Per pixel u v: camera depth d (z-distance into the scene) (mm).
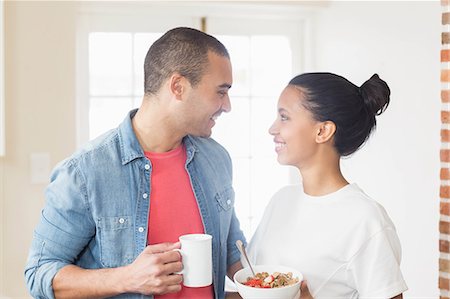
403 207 2270
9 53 2430
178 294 1370
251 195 3047
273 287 1227
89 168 1325
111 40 2797
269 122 3047
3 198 2453
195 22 2904
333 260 1319
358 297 1338
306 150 1378
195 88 1352
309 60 3016
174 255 1220
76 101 2680
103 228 1316
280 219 1457
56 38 2498
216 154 1566
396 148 2318
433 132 2059
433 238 2076
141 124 1411
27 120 2469
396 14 2289
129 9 2752
